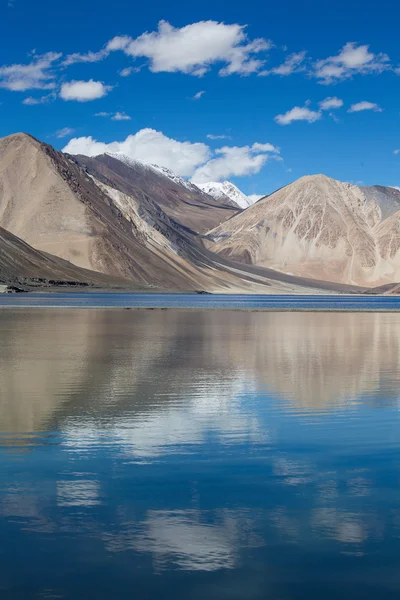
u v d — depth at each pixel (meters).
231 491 10.59
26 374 23.47
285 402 18.44
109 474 11.48
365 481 11.18
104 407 17.47
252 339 40.19
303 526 9.17
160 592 7.41
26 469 11.76
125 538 8.74
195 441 13.91
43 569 7.89
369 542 8.66
